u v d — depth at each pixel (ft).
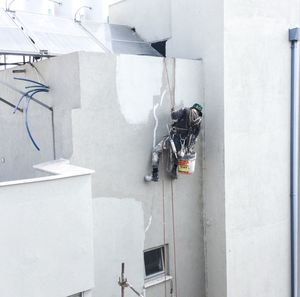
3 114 28.94
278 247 29.30
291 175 29.53
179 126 23.86
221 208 26.08
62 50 28.30
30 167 25.73
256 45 26.81
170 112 25.20
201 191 27.12
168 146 24.17
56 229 16.80
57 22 31.99
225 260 26.22
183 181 26.14
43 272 16.52
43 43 28.32
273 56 27.89
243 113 26.50
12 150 27.94
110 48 30.50
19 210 15.72
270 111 28.04
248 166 27.02
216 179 26.23
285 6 28.25
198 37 26.76
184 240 26.45
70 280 17.33
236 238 26.63
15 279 15.79
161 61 24.66
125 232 23.57
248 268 27.50
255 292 28.07
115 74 22.63
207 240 27.22
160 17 31.27
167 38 30.63
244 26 26.07
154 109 24.50
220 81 25.49
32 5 34.65
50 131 23.54
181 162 24.32
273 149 28.43
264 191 28.09
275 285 29.27
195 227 26.96
